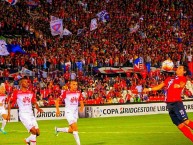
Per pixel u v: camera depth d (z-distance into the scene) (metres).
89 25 57.34
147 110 45.19
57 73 47.62
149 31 59.22
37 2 57.09
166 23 61.69
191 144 21.28
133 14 61.25
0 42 45.34
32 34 52.81
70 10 58.31
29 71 46.03
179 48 57.16
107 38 55.72
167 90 18.41
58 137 25.72
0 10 53.19
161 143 21.84
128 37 56.78
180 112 18.12
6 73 45.03
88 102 44.91
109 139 24.11
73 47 51.75
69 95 20.61
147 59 52.50
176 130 28.52
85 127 31.92
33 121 19.22
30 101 19.48
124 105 44.06
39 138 25.27
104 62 51.16
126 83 48.62
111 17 59.59
